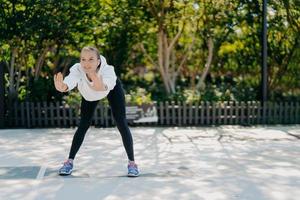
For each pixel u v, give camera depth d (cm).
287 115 879
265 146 662
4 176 504
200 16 951
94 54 441
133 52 1107
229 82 1089
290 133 769
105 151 628
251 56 992
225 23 968
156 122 855
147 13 949
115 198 428
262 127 837
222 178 494
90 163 561
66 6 823
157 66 1093
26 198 429
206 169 532
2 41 830
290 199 425
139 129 813
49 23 809
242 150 636
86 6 856
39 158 589
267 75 930
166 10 943
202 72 1107
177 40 1055
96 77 435
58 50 911
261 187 461
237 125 859
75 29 860
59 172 507
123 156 598
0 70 821
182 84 1178
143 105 849
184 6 929
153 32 1009
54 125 848
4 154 613
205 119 868
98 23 896
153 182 478
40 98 859
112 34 963
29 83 883
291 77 954
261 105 878
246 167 542
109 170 528
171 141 701
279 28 936
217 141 700
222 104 869
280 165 552
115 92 486
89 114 501
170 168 537
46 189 456
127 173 514
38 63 900
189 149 642
